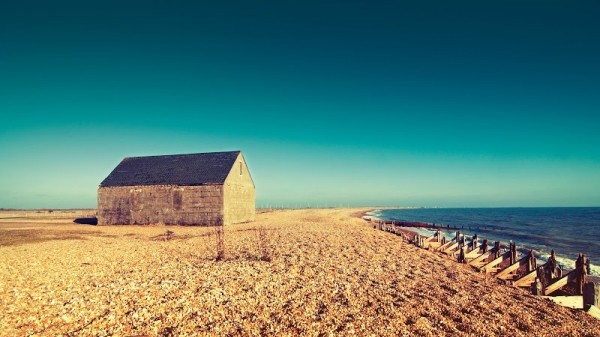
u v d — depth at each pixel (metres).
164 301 11.12
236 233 31.73
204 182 40.06
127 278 14.12
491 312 11.21
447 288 14.08
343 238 28.98
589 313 11.58
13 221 51.75
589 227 64.25
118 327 9.05
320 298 11.95
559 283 14.79
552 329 9.92
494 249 23.31
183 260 18.41
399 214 141.62
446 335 9.17
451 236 47.09
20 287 12.80
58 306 10.58
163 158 47.88
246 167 46.81
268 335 8.80
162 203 41.06
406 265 18.61
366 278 15.12
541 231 55.72
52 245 24.47
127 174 45.34
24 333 8.59
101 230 36.06
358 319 10.06
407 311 10.95
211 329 9.06
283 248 22.86
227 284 13.20
